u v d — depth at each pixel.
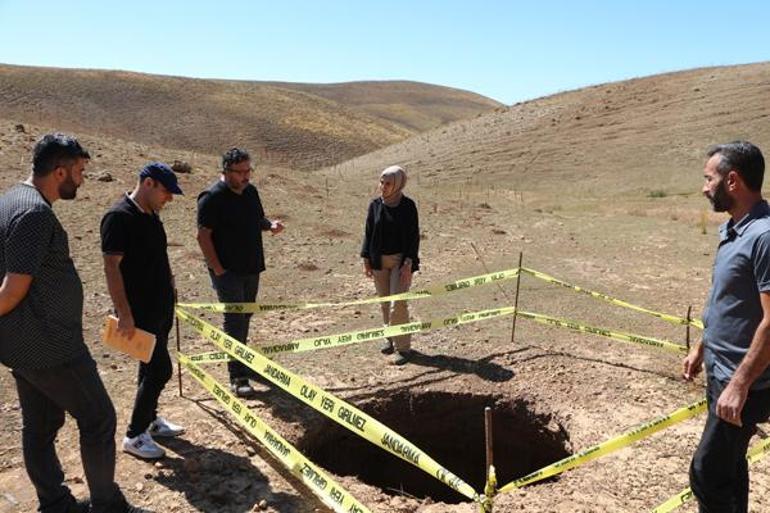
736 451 3.10
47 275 3.10
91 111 63.22
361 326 7.33
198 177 13.95
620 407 5.43
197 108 70.62
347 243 11.34
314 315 7.66
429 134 51.28
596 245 12.70
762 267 2.86
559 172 35.25
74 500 3.62
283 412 5.19
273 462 4.41
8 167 11.44
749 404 3.04
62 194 3.23
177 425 4.75
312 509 3.91
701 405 3.98
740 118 36.84
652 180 31.45
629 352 6.68
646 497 4.14
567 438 5.17
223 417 4.97
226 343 4.49
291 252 10.45
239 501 3.96
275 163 57.38
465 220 14.74
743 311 2.99
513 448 5.83
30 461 3.46
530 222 15.20
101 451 3.39
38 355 3.12
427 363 6.33
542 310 8.13
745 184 2.99
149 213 3.96
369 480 6.03
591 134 40.12
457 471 6.12
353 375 6.01
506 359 6.45
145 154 15.12
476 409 5.81
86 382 3.29
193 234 10.63
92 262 8.67
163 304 4.09
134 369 5.77
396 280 6.14
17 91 62.62
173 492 3.98
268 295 8.34
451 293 8.77
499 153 39.84
